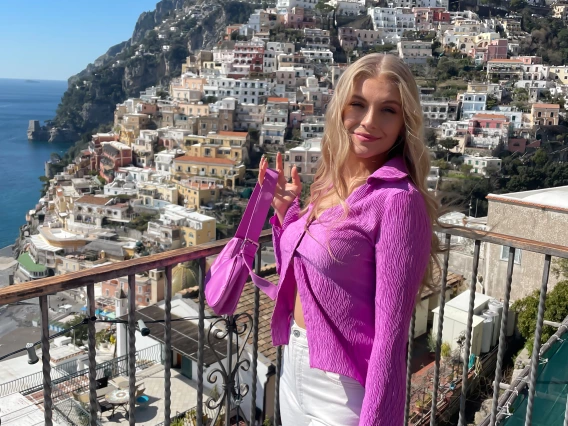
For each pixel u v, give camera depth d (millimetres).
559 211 14383
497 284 15844
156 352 14719
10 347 46719
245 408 12000
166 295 2789
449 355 11953
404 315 1990
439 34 134375
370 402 1945
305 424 2412
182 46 186875
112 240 68062
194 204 75562
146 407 12766
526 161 79250
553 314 11938
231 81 105812
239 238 2707
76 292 51719
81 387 13695
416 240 2039
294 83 112938
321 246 2178
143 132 94250
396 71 2256
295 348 2453
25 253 69812
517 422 6281
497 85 102250
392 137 2330
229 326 3297
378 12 139125
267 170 2775
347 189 2359
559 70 112688
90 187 86312
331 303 2182
